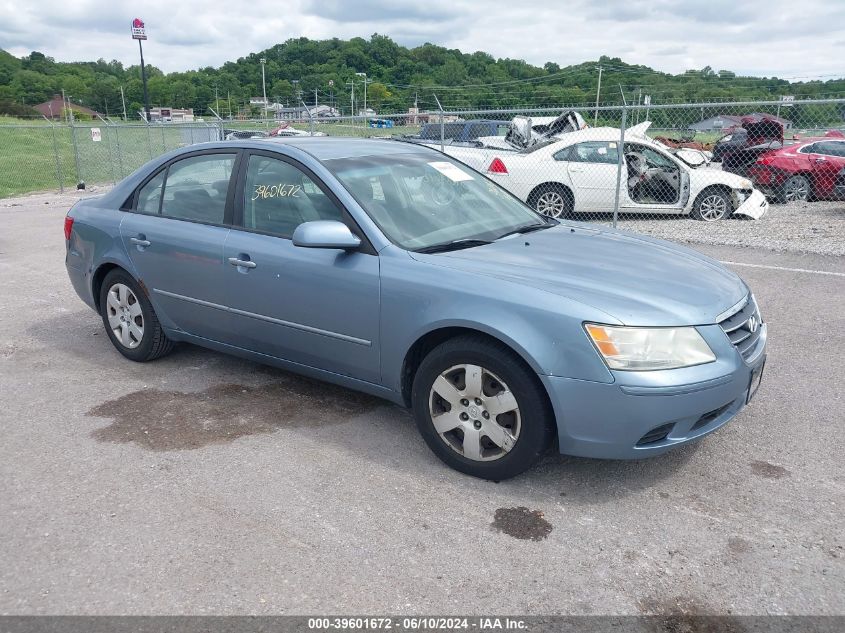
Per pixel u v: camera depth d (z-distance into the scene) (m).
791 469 3.57
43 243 10.30
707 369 3.13
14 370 4.96
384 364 3.70
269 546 2.94
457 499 3.30
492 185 4.73
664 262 3.74
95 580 2.73
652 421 3.07
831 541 2.98
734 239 9.88
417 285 3.48
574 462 3.65
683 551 2.92
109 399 4.45
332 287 3.78
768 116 14.91
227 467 3.59
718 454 3.73
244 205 4.28
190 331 4.68
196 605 2.60
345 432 4.00
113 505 3.24
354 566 2.82
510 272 3.41
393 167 4.27
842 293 6.93
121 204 5.00
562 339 3.11
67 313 6.43
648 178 11.72
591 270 3.50
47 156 31.92
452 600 2.63
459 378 3.46
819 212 12.87
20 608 2.58
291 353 4.14
